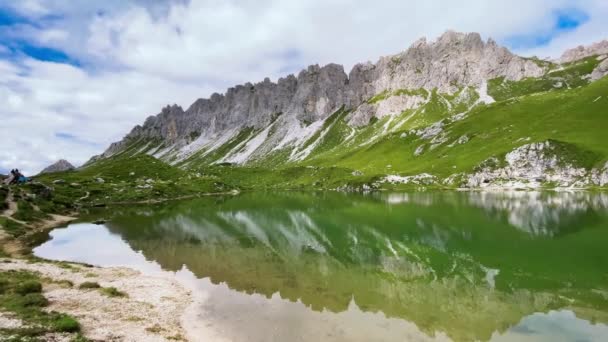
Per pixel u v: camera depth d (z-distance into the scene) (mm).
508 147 190500
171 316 32562
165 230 84750
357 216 96375
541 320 30297
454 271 45000
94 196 163000
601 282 39062
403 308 33531
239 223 92375
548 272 43062
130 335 27406
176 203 160250
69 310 32312
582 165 149375
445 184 186125
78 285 40969
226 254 58719
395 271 45906
